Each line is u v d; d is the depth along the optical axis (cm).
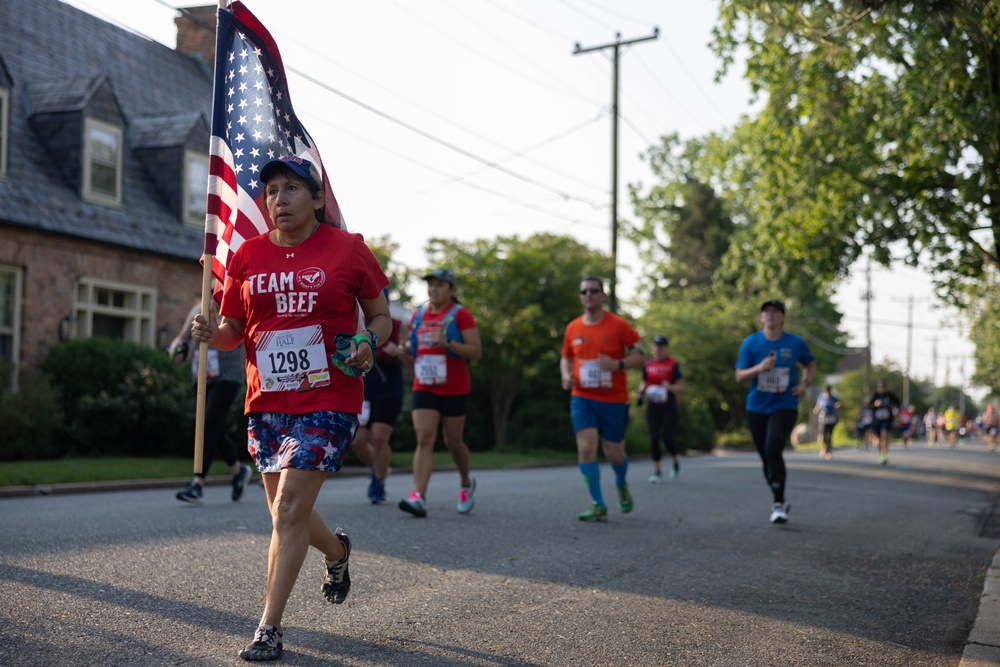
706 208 5916
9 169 1770
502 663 406
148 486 1227
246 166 506
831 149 1778
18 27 2059
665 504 1059
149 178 2130
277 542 395
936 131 1397
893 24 783
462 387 872
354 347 401
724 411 5528
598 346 879
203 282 497
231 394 945
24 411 1502
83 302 1853
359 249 418
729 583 605
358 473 1603
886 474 1886
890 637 491
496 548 695
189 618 450
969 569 707
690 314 4669
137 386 1694
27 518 761
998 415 4956
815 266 1894
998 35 743
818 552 748
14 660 371
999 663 446
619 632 470
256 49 514
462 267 2525
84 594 484
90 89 1922
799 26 749
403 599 515
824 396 2834
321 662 390
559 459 2286
